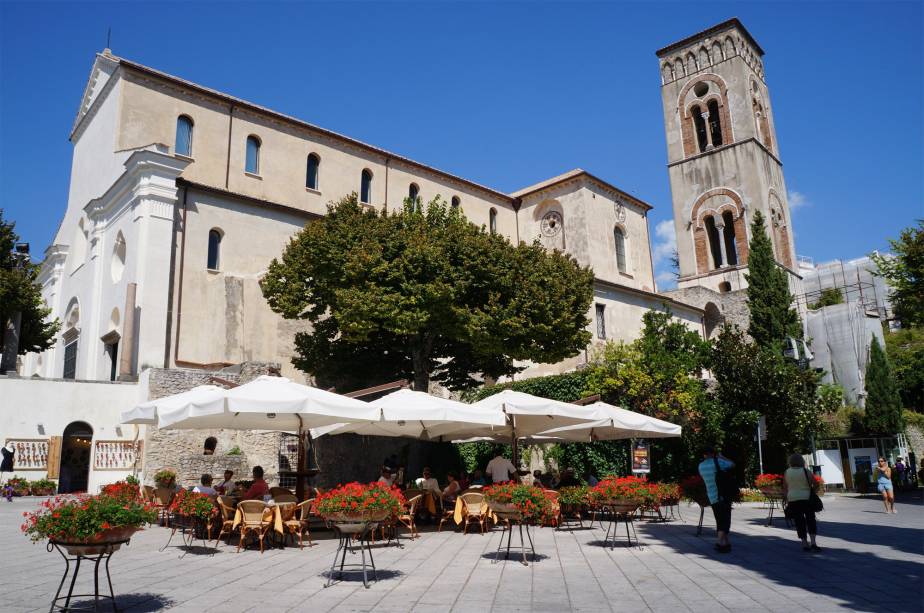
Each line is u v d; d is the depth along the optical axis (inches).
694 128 2482.8
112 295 1289.4
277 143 1467.8
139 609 326.6
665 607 321.1
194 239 1261.1
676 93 2534.5
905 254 978.7
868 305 2797.7
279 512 535.8
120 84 1307.8
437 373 1283.2
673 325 1216.8
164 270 1194.6
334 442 1136.2
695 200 2409.0
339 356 1099.9
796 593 349.1
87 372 1328.7
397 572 429.1
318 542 588.7
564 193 1891.0
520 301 989.8
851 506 968.3
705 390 1181.1
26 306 1336.1
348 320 941.2
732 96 2379.4
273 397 561.9
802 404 1122.0
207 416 644.7
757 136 2368.4
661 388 1103.6
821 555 479.8
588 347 1590.8
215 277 1269.7
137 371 1137.4
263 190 1424.7
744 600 333.7
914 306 1009.5
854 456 1438.2
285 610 323.3
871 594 344.8
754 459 1161.4
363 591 368.5
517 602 335.9
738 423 1103.6
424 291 936.3
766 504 978.7
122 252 1317.7
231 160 1387.8
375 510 392.8
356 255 951.6
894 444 1492.4
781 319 1537.9
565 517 740.0
